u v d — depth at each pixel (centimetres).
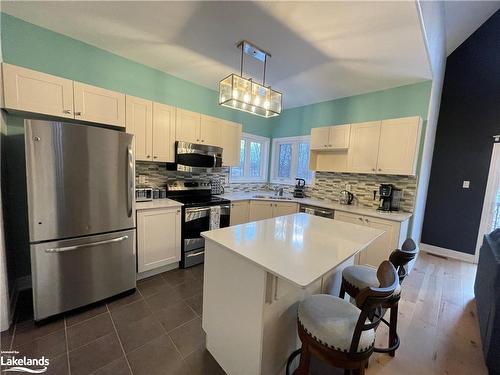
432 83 279
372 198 331
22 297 208
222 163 343
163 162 303
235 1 163
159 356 153
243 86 200
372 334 111
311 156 379
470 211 345
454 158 354
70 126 175
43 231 171
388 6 159
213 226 304
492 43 322
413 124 266
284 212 368
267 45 220
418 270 308
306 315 117
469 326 196
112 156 199
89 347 157
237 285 132
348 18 175
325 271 109
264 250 133
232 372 137
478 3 278
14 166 208
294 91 348
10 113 200
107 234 203
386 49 216
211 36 212
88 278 195
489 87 326
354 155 318
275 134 473
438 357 162
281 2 161
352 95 354
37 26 208
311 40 208
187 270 278
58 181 173
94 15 191
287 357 140
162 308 203
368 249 277
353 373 116
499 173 323
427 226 381
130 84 271
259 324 117
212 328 152
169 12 181
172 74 306
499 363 143
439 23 249
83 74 237
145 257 245
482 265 214
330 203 352
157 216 251
